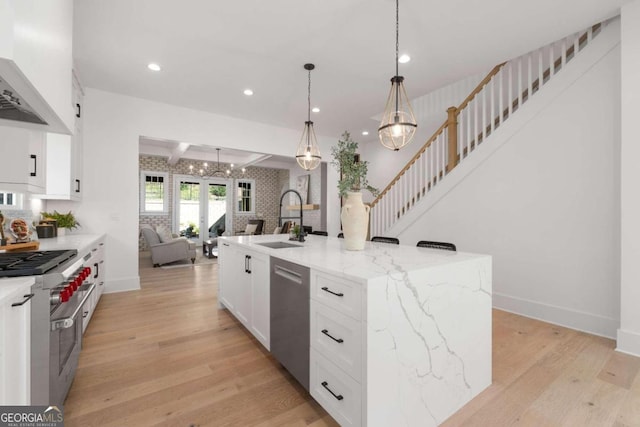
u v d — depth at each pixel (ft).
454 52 9.93
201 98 13.82
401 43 9.36
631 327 7.50
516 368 6.80
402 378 4.52
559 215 9.52
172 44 9.36
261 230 29.71
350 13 7.90
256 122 17.29
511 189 10.71
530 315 10.18
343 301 4.53
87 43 9.28
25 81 3.23
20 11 2.95
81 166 12.06
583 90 8.98
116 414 5.17
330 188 21.21
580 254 9.09
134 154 13.58
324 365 4.98
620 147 8.27
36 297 4.07
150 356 7.32
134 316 10.14
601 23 8.57
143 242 27.09
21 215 9.18
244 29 8.59
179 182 29.27
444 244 7.51
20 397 3.70
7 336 3.34
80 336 5.99
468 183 12.04
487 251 11.43
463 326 5.55
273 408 5.39
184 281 15.35
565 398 5.70
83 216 12.52
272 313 6.82
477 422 5.06
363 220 7.00
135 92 13.08
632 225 7.47
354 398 4.30
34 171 7.25
